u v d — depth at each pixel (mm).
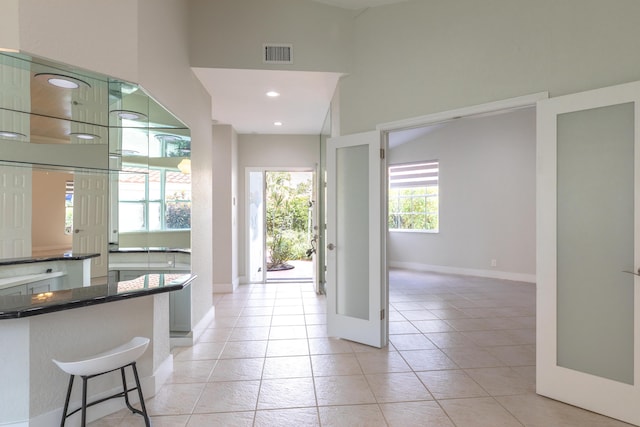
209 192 4102
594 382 2256
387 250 3438
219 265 5703
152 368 2463
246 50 3453
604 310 2250
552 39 2490
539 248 2477
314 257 5852
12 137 2396
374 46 3424
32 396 1889
